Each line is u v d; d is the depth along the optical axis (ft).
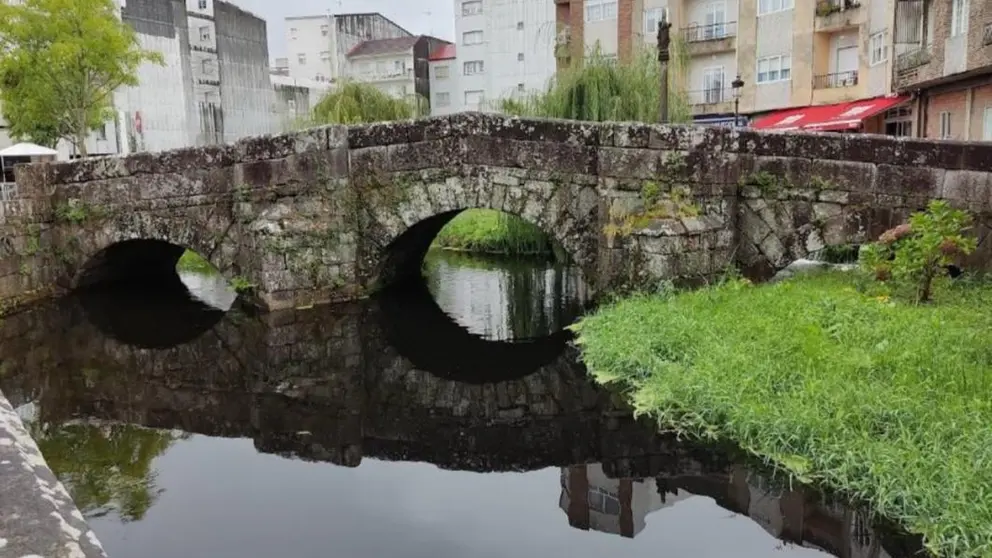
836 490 15.79
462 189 35.81
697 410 19.65
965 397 17.25
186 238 39.27
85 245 41.32
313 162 36.35
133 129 119.85
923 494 14.33
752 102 90.38
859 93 80.48
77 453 20.45
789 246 32.27
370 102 73.82
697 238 30.40
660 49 45.55
